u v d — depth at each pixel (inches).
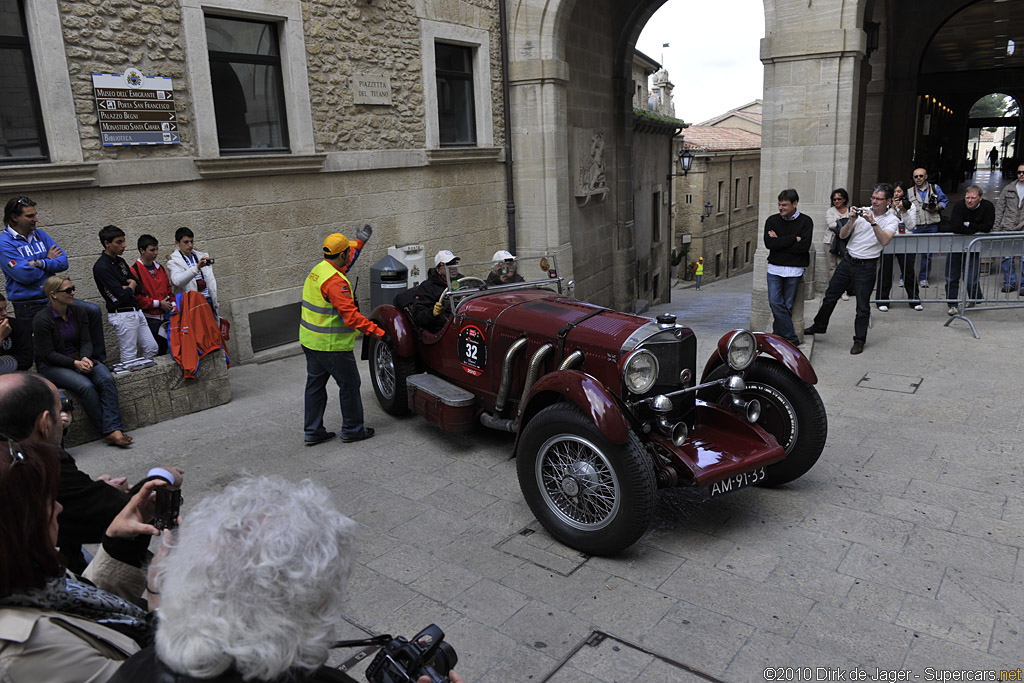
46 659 49.5
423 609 126.4
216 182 282.5
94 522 80.0
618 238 577.9
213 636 40.6
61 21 230.2
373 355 237.8
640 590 131.0
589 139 504.7
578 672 108.9
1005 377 239.8
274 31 302.5
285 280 315.0
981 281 320.5
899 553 140.6
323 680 45.6
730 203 1254.9
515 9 411.5
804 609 123.7
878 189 262.1
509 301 194.4
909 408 218.4
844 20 337.7
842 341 289.9
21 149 230.7
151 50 255.6
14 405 70.5
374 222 352.5
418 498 171.9
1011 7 608.4
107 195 250.2
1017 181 323.6
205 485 181.8
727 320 617.6
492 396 192.7
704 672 108.3
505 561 142.6
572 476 142.5
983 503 159.0
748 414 160.1
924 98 896.3
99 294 252.4
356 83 330.6
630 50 547.2
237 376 286.2
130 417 222.5
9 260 205.2
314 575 42.8
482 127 411.2
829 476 176.4
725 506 163.8
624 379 143.5
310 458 198.8
